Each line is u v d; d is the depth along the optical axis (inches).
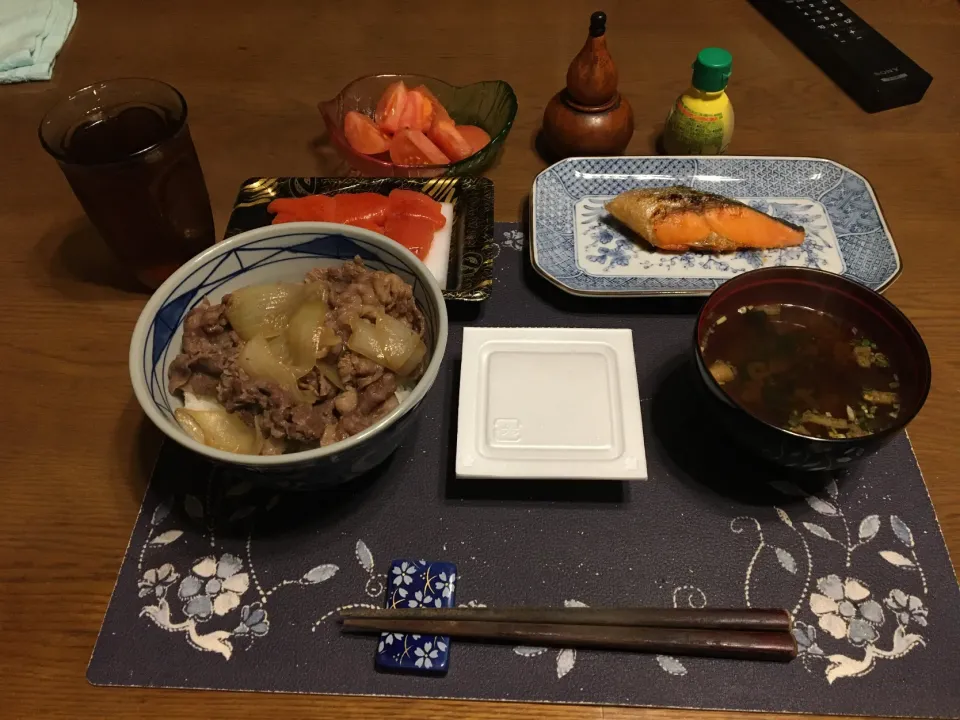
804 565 15.0
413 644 13.8
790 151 23.4
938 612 14.4
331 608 14.6
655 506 15.8
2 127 24.5
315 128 24.4
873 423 15.4
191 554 15.3
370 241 15.9
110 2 29.2
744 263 20.2
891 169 22.7
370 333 15.1
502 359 16.9
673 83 25.7
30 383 18.1
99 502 16.1
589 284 19.4
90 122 18.4
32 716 13.4
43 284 20.1
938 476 16.2
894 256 19.6
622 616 13.9
